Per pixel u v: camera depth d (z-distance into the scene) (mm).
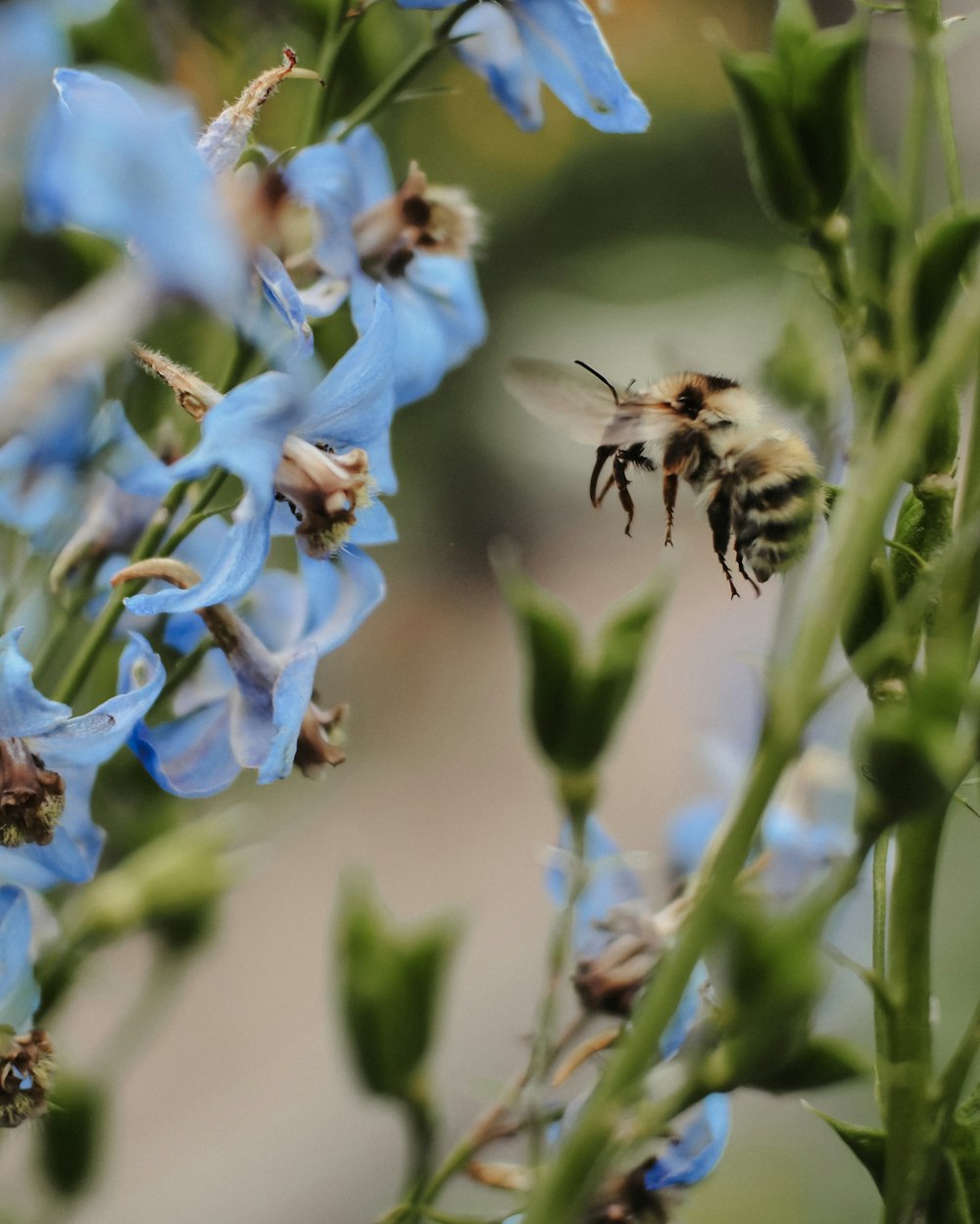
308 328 428
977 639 430
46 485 452
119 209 408
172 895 468
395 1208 442
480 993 1027
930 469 436
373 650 1448
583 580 1464
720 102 1528
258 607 451
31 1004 438
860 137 441
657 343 517
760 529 486
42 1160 462
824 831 478
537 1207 406
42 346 413
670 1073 421
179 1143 983
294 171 437
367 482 444
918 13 438
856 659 420
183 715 446
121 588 442
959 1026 784
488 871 1225
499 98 467
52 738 436
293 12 480
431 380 467
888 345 438
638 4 1458
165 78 489
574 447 1509
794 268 448
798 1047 416
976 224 430
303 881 1227
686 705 692
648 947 450
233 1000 1103
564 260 1512
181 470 424
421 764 1374
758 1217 824
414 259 465
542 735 451
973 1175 430
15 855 439
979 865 806
